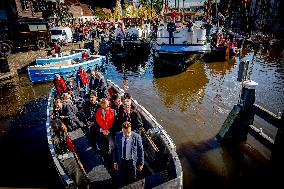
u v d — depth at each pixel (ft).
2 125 35.78
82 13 163.22
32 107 42.47
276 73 61.67
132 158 16.26
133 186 16.19
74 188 16.44
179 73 61.77
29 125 35.53
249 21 152.87
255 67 68.39
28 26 70.03
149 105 41.32
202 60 78.18
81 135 25.20
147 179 16.65
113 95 28.96
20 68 62.44
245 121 27.99
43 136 32.24
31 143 30.73
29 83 57.00
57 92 34.68
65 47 77.77
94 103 24.98
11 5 85.40
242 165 24.97
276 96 44.37
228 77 58.34
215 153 26.99
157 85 52.70
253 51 94.58
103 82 32.42
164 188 16.01
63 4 124.67
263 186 21.80
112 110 21.88
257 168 24.34
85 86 36.55
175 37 57.98
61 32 83.56
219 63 73.92
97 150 23.95
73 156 19.80
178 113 37.76
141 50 87.71
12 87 54.49
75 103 32.35
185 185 22.45
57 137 22.76
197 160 25.90
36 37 70.74
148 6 163.63
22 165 26.45
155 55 64.64
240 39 91.71
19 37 69.51
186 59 58.34
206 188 22.08
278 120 23.58
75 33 96.48
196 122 34.50
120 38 89.15
